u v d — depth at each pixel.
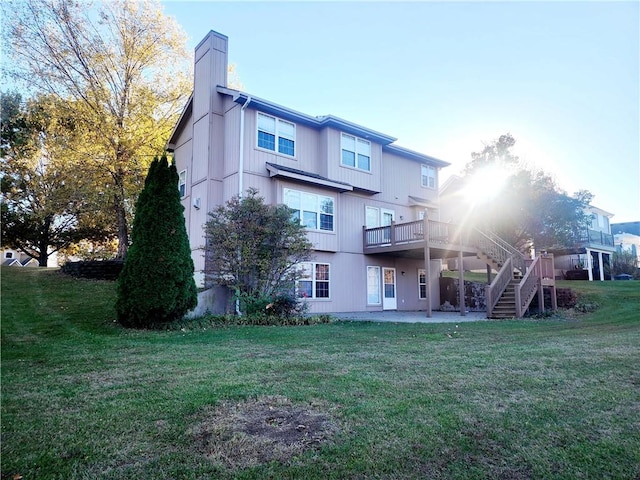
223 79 14.60
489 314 12.78
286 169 13.77
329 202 15.09
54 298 11.09
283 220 11.03
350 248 15.77
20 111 17.83
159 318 8.84
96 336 7.58
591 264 26.34
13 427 3.24
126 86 17.30
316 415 3.51
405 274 17.78
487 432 3.15
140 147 16.88
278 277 11.09
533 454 2.80
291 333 8.38
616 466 2.65
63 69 16.55
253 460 2.73
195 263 14.20
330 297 14.82
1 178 21.30
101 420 3.39
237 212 10.79
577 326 9.95
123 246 17.41
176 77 18.19
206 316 10.13
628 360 5.51
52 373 4.89
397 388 4.27
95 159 16.41
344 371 5.01
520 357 5.79
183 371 5.00
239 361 5.59
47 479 2.50
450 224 14.62
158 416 3.48
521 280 13.48
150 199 9.12
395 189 17.91
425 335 8.24
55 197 17.31
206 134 14.17
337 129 15.36
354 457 2.76
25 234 25.64
